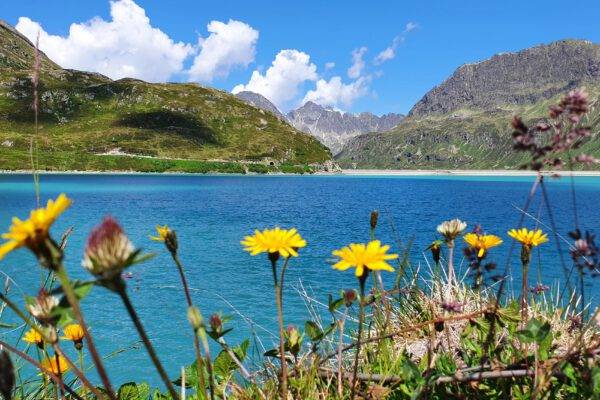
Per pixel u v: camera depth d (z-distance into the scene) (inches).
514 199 2508.6
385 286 471.5
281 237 81.0
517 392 94.3
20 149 5999.0
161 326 453.1
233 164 7135.8
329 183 4753.9
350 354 145.4
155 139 7706.7
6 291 139.6
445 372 96.2
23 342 307.0
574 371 85.1
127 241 48.1
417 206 2032.5
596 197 2608.3
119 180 4239.7
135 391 116.8
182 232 1168.8
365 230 1210.6
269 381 113.2
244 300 549.0
